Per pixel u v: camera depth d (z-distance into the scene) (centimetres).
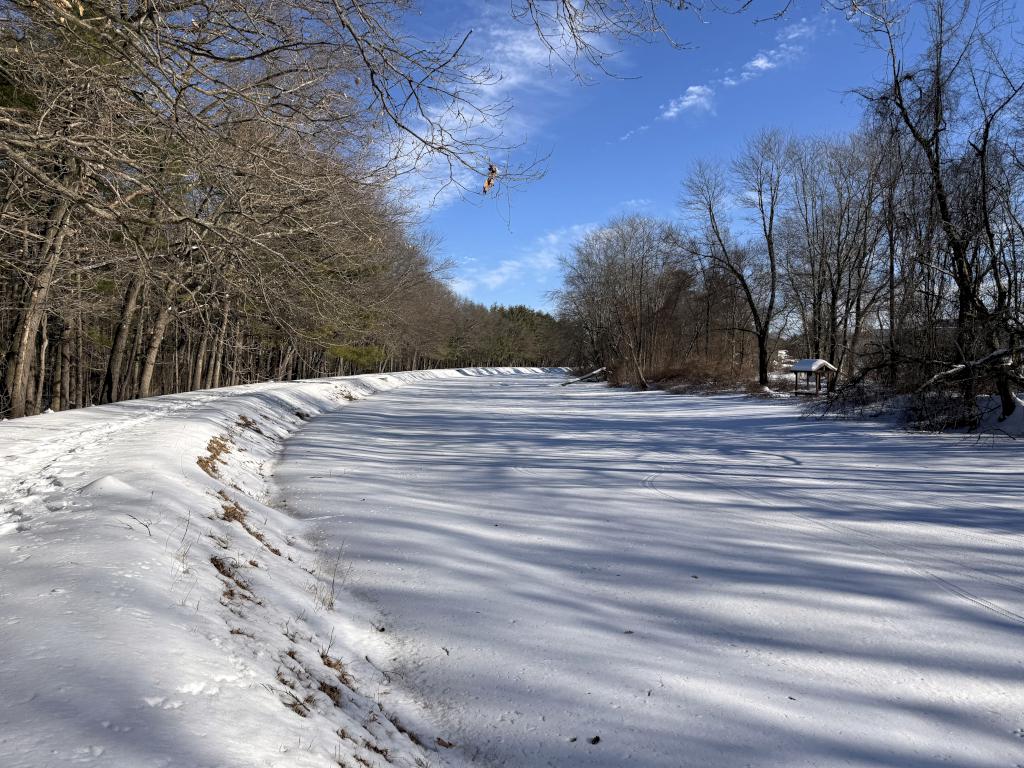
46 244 1217
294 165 862
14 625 315
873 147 2684
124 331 2056
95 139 721
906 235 1964
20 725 226
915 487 952
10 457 854
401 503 838
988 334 1494
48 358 2744
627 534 711
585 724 345
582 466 1163
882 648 430
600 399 3234
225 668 307
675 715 351
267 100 798
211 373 3053
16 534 511
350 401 2919
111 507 570
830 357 3528
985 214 1530
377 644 448
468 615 491
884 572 582
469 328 8188
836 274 3475
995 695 369
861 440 1446
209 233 905
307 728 277
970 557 623
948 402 1518
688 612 493
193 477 763
